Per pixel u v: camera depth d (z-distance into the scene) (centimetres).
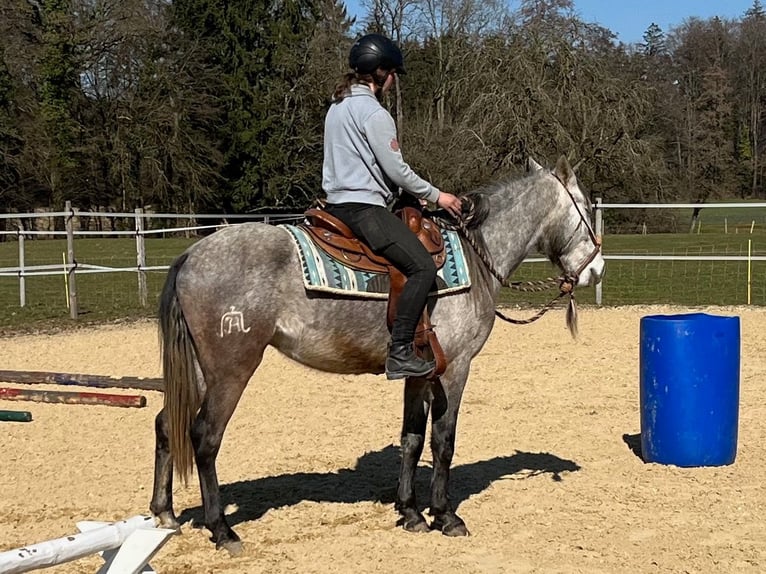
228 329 466
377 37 490
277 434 750
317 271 475
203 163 4053
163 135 3947
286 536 511
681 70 5906
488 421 790
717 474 629
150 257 2491
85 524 365
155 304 1636
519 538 506
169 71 4006
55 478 631
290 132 4028
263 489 604
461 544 498
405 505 530
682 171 4538
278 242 479
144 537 351
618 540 500
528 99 2405
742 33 5959
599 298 1580
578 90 2409
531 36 2481
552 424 779
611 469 646
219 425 477
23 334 1316
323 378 982
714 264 2283
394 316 481
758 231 3441
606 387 925
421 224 502
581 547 489
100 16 3953
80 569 460
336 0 4706
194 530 517
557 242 571
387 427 770
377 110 477
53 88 3984
